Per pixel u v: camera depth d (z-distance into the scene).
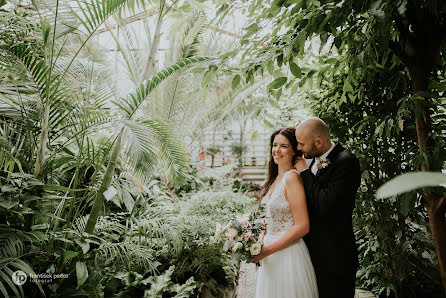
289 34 1.33
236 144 7.50
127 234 2.16
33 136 1.88
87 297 1.77
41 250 1.80
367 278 2.46
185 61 2.00
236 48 1.41
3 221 1.67
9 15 1.80
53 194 1.78
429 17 1.19
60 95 1.89
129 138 1.77
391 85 1.87
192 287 2.08
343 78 1.89
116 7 1.83
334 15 1.10
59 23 1.82
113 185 2.54
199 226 2.68
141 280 2.18
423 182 0.20
